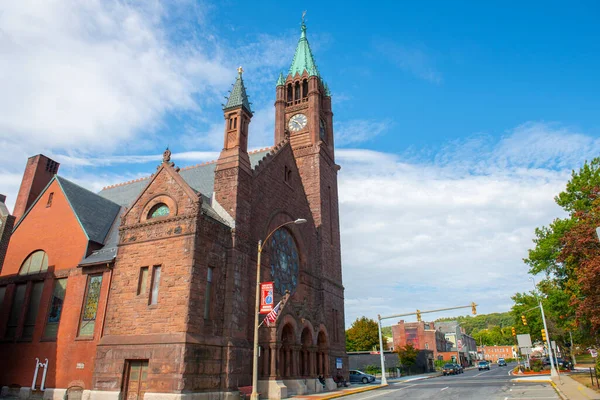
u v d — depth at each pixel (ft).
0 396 107.24
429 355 332.80
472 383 146.72
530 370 219.41
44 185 142.92
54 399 99.40
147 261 98.32
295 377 115.03
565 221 155.63
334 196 190.49
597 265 90.58
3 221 107.45
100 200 132.98
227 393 93.09
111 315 97.40
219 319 99.04
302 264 146.61
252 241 117.50
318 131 185.26
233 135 121.19
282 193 140.46
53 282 114.01
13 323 115.75
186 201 99.71
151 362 87.45
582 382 127.95
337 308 168.86
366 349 337.93
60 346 104.78
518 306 251.80
